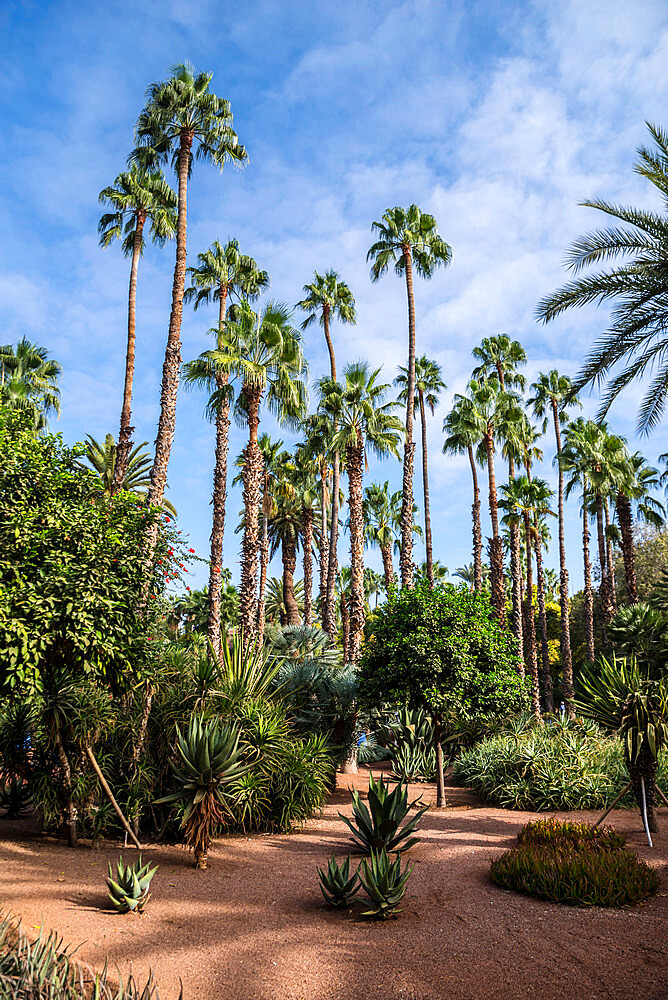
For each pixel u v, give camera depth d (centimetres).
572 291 1221
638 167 1193
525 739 1384
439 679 1181
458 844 879
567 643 3481
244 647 1129
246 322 2045
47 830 940
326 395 2497
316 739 1146
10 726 971
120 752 957
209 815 780
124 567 762
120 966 479
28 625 652
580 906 601
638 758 874
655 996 426
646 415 1274
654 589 1962
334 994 445
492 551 3061
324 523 3144
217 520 2181
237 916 600
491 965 484
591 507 3769
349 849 888
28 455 731
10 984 371
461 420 3122
